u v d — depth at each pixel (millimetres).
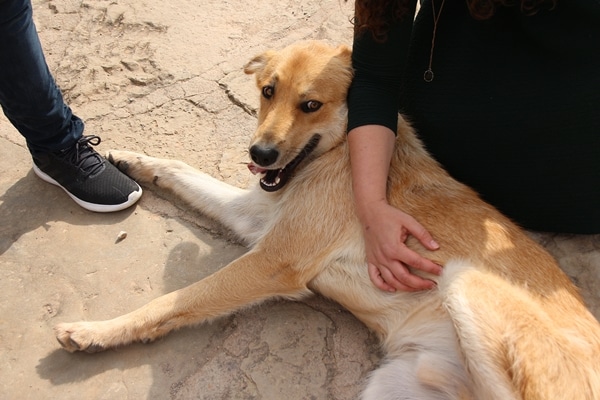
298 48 1549
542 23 1361
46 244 1591
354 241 1441
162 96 1961
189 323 1432
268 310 1485
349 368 1391
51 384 1359
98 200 1641
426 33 1505
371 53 1414
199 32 2158
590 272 1546
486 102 1464
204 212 1664
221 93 1968
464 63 1465
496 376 1214
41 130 1561
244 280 1447
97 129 1870
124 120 1897
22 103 1501
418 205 1441
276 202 1562
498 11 1410
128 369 1382
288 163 1490
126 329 1396
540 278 1351
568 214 1542
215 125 1891
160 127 1884
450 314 1285
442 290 1320
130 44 2105
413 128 1578
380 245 1354
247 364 1388
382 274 1358
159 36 2137
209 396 1342
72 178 1632
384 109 1425
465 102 1482
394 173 1483
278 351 1409
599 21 1324
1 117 1892
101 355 1402
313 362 1396
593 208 1520
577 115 1413
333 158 1517
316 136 1525
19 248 1579
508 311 1256
